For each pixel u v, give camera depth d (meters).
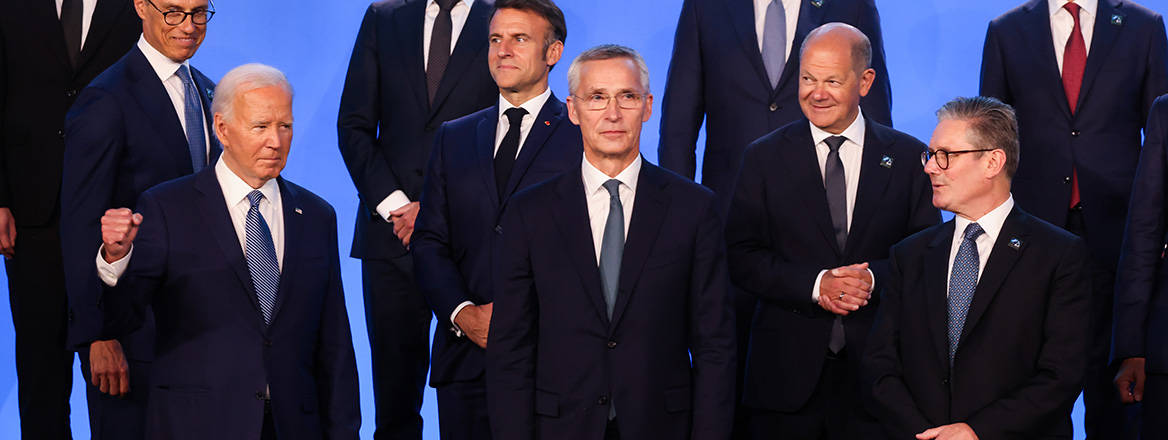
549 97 5.54
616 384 4.38
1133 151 6.22
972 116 4.49
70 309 5.08
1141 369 5.50
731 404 4.45
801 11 5.95
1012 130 4.50
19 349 6.16
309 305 4.67
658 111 7.55
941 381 4.46
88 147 5.19
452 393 5.38
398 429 6.27
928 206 5.17
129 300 4.41
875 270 5.02
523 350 4.48
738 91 5.94
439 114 6.05
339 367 4.80
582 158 4.99
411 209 5.85
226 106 4.50
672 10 7.53
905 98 7.43
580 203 4.51
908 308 4.59
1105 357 6.22
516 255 4.51
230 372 4.46
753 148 5.36
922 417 4.45
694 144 6.11
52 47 6.07
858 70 5.11
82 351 5.70
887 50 7.42
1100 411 6.27
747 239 5.30
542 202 4.54
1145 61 6.22
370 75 6.21
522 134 5.43
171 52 5.41
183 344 4.49
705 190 4.60
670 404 4.43
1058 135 6.24
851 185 5.23
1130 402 5.59
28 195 6.06
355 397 4.83
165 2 5.34
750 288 5.20
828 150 5.22
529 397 4.43
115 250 4.26
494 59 5.40
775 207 5.22
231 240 4.54
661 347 4.43
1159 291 5.21
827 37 5.10
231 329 4.50
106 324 4.43
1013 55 6.39
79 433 7.27
